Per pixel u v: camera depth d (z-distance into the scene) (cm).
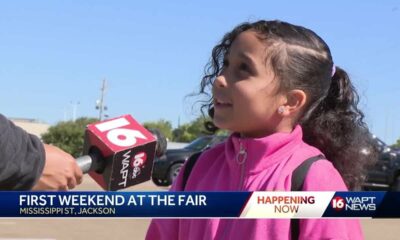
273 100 194
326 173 187
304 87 196
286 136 193
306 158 190
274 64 192
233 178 199
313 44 200
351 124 221
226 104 197
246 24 203
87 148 182
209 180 209
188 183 213
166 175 1554
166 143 199
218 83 197
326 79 205
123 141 179
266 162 193
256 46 194
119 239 776
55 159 159
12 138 149
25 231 789
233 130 201
